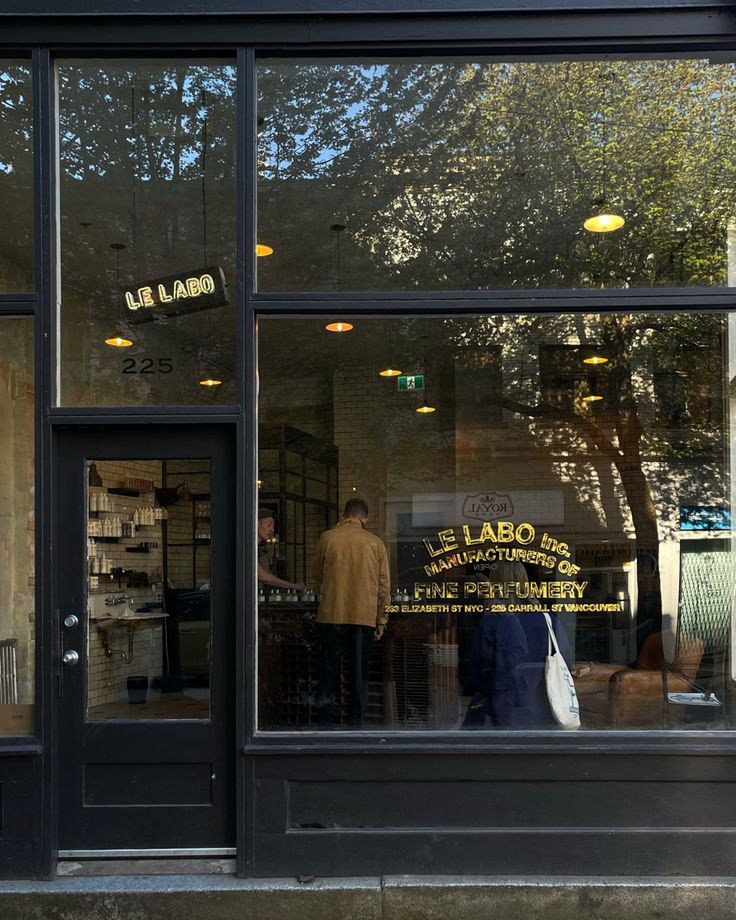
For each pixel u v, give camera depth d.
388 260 5.92
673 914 3.74
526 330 6.07
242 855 3.88
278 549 4.84
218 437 4.20
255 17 4.19
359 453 6.67
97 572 4.20
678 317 5.67
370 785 3.95
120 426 4.19
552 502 6.32
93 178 4.95
